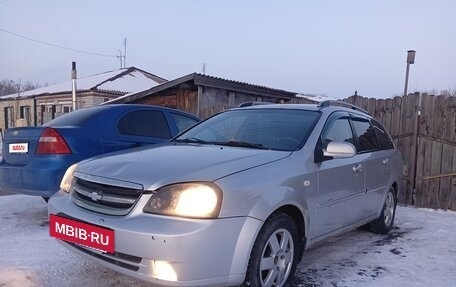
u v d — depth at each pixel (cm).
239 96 1241
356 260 393
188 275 238
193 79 1084
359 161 400
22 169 458
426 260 398
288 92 1405
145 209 249
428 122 645
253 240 260
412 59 1045
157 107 588
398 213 611
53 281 318
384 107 694
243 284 265
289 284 305
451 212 619
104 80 2284
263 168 289
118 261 256
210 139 383
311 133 351
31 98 2511
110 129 511
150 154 315
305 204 312
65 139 460
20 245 400
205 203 246
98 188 274
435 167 641
